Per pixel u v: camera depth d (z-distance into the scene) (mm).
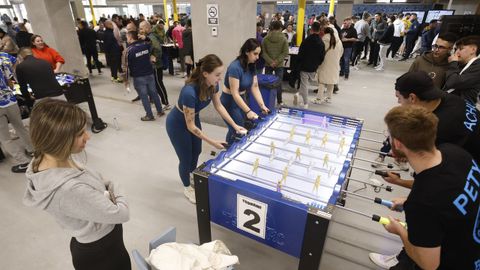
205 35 3971
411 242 1042
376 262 2047
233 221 1644
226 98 2980
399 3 17156
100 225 1212
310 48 4582
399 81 1678
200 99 2246
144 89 4371
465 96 2596
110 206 1128
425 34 9164
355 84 6562
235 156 1863
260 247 2195
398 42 9602
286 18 12922
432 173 1016
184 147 2473
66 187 1021
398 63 9102
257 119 2371
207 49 4039
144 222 2441
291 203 1376
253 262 2066
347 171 1659
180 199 2738
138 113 4941
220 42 3912
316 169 1713
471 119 1602
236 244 2223
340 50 4961
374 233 2318
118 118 4723
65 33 6008
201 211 1746
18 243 2244
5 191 2893
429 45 9117
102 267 1305
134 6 21578
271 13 14312
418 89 1568
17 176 3150
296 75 5965
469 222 1018
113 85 6691
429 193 994
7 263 2068
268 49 4840
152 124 4488
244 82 2912
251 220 1552
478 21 6500
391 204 1525
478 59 2500
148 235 2303
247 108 2740
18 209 2629
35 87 3219
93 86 6617
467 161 1068
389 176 1692
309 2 16234
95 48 7625
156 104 4691
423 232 997
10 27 9484
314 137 2105
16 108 3129
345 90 6113
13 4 14289
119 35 7344
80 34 7406
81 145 1087
